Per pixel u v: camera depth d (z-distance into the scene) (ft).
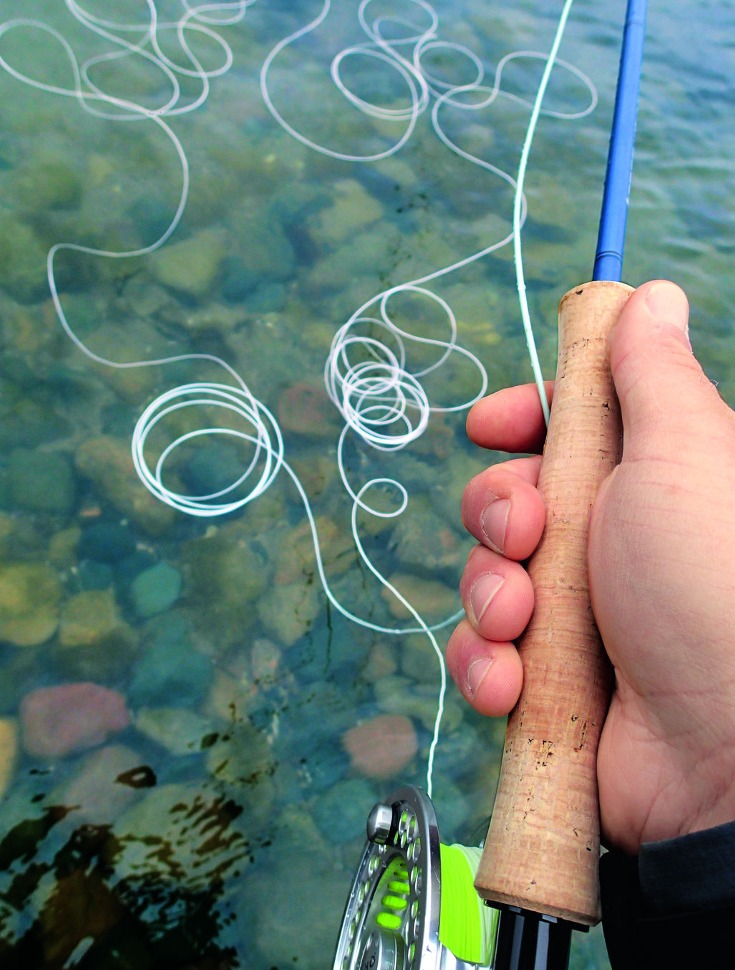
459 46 2.43
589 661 0.76
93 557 1.48
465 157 2.15
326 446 1.68
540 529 0.82
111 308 1.74
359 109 2.23
